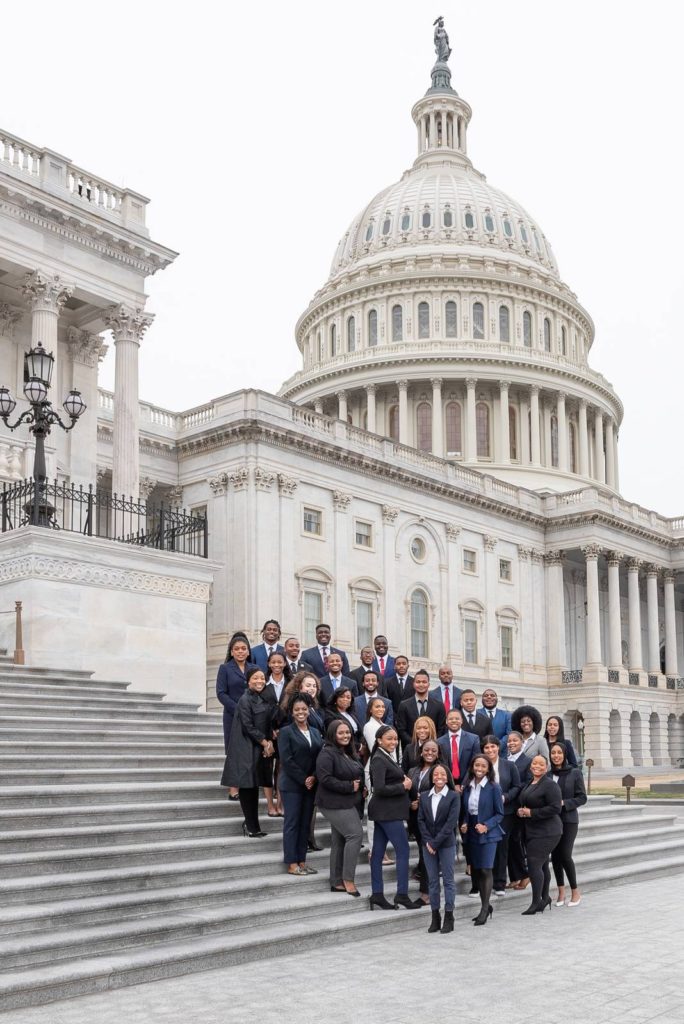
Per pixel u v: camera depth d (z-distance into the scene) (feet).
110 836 45.65
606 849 69.67
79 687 76.13
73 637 85.05
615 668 248.32
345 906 46.78
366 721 54.19
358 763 48.88
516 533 244.63
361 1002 33.76
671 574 275.18
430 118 382.01
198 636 94.94
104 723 64.39
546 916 50.44
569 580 263.90
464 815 49.34
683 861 69.46
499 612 234.79
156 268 115.14
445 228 338.75
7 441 104.88
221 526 181.78
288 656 57.52
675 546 273.13
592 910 52.31
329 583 191.42
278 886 46.29
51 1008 32.81
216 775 58.70
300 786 48.32
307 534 189.06
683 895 57.82
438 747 48.83
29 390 86.02
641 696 253.65
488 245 337.11
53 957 35.76
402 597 209.67
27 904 38.91
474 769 49.19
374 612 202.08
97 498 104.73
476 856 49.01
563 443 313.94
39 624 82.84
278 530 182.50
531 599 246.06
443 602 219.82
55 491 97.45
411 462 218.59
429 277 321.52
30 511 87.51
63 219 106.01
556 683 245.86
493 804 49.01
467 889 54.29
